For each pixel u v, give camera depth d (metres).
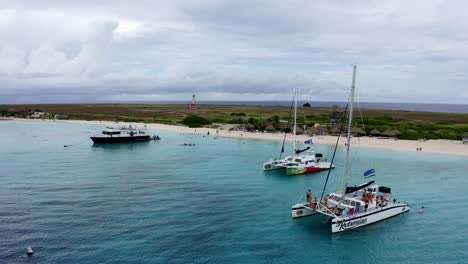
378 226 44.00
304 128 137.50
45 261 33.66
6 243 37.38
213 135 141.38
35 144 116.06
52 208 48.69
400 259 35.94
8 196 54.28
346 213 43.16
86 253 35.38
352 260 35.56
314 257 35.91
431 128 141.38
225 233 40.97
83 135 142.75
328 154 97.69
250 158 91.44
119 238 39.00
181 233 40.66
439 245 39.03
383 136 127.12
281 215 47.22
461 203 53.25
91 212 47.22
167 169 76.81
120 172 73.19
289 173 71.56
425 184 64.56
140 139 125.19
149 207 49.62
